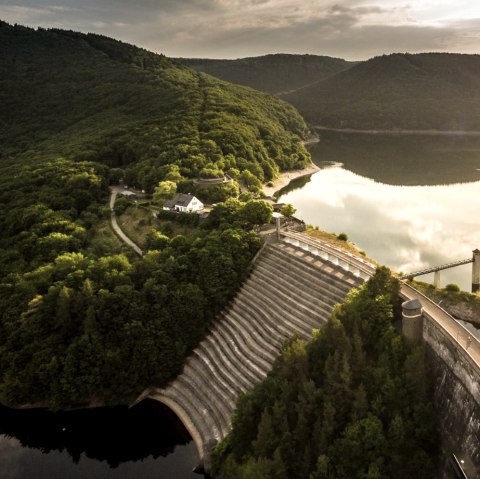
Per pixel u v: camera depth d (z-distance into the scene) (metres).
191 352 93.31
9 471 78.00
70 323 93.38
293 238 109.25
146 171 182.50
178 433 80.31
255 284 100.25
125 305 93.69
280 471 57.97
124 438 82.25
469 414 57.50
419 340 68.50
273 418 63.47
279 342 84.94
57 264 110.69
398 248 148.00
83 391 87.56
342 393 62.66
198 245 107.69
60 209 150.38
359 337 65.94
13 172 195.50
